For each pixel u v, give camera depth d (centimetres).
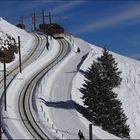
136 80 11288
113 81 10019
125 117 7431
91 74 7700
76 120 6994
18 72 10462
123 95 9862
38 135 6141
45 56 12375
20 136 6016
